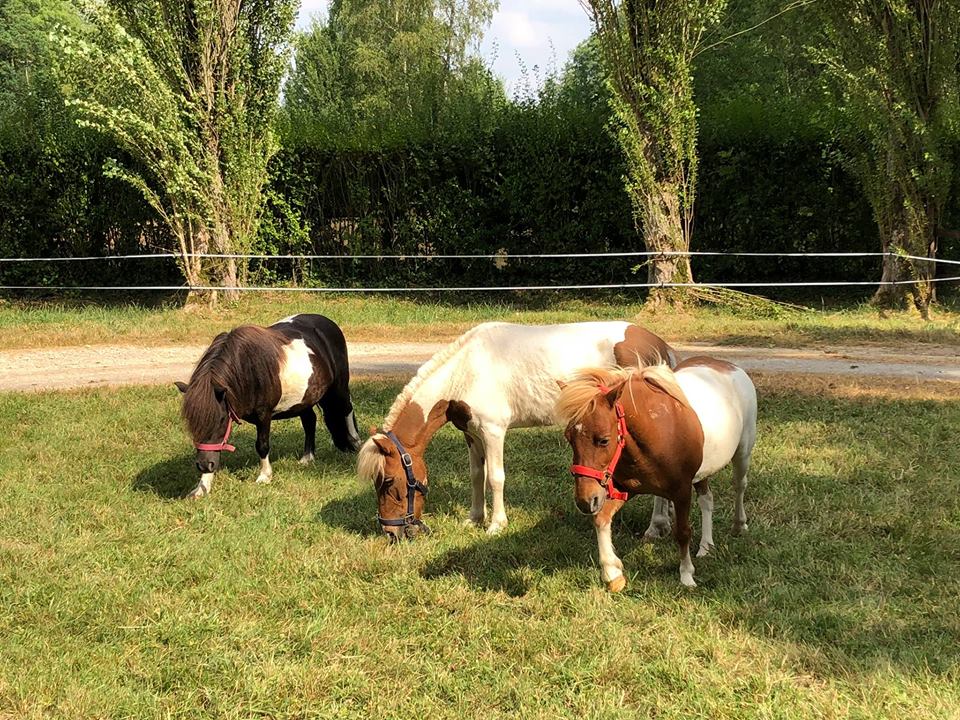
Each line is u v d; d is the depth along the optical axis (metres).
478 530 6.56
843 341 14.23
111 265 20.83
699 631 4.94
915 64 16.20
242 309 17.42
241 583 5.62
